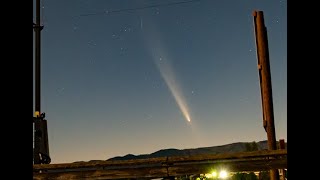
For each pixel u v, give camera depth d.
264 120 9.96
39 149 10.07
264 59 10.06
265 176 15.88
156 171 7.89
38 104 11.09
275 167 7.70
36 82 11.27
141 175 7.90
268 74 10.02
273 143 9.67
